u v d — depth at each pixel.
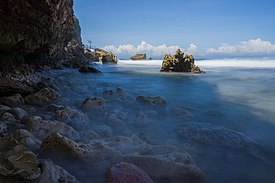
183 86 14.49
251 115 8.17
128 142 4.96
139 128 6.75
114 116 7.29
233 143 5.59
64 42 20.45
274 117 7.92
